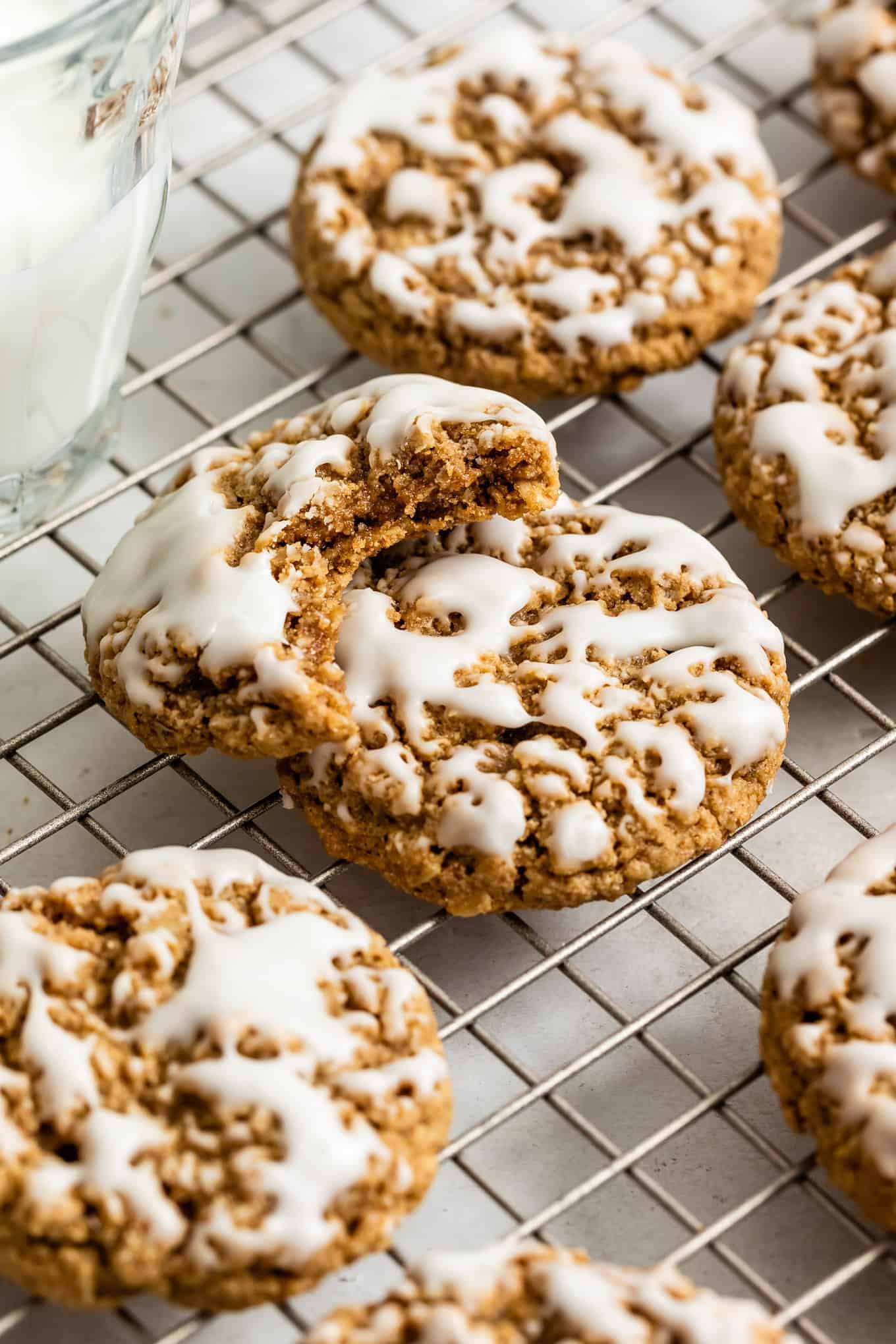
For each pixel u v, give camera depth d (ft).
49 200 1.65
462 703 1.67
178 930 1.61
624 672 1.70
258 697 1.65
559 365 1.83
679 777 1.66
